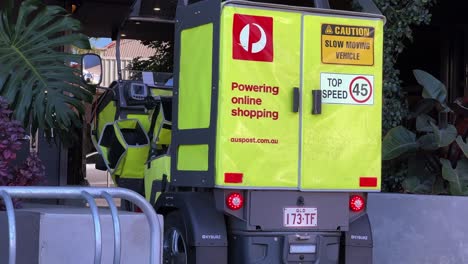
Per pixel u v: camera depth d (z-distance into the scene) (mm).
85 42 7758
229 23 5637
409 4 9156
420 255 7777
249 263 5770
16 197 4129
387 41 9188
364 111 6090
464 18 14430
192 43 6023
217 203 5797
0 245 4527
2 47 7359
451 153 8672
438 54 15180
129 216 4742
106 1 12133
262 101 5738
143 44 11711
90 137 8867
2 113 5520
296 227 5875
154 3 8070
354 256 6180
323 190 5930
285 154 5809
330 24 5988
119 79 8367
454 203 7801
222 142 5598
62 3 11828
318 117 5926
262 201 5789
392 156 8602
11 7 7523
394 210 7832
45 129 7559
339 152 5988
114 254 4172
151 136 7551
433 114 9367
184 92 6113
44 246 4492
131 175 7680
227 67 5613
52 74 7402
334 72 5988
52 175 11086
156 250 4488
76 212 4801
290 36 5848
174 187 6516
